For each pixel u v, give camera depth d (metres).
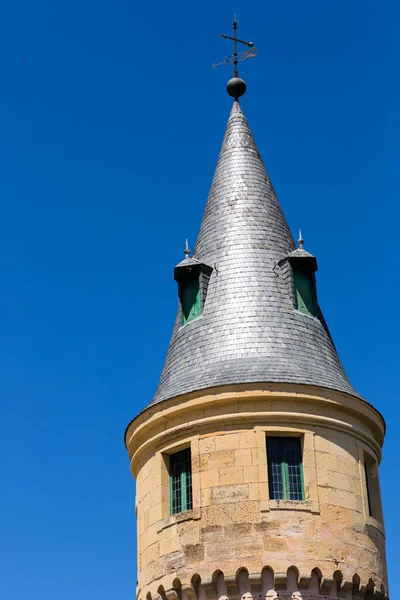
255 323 36.09
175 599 32.81
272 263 37.84
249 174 40.34
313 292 38.00
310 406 34.41
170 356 37.59
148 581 33.97
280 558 32.03
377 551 34.09
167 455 35.31
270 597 31.72
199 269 37.78
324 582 32.12
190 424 34.34
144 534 35.03
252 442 33.59
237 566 32.00
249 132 41.94
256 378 34.03
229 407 34.03
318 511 33.03
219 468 33.47
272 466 33.72
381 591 33.72
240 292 36.91
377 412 36.16
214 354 35.72
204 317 36.97
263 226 38.81
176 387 35.41
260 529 32.41
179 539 33.25
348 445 34.81
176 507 34.56
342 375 36.62
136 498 36.62
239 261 37.72
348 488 34.06
